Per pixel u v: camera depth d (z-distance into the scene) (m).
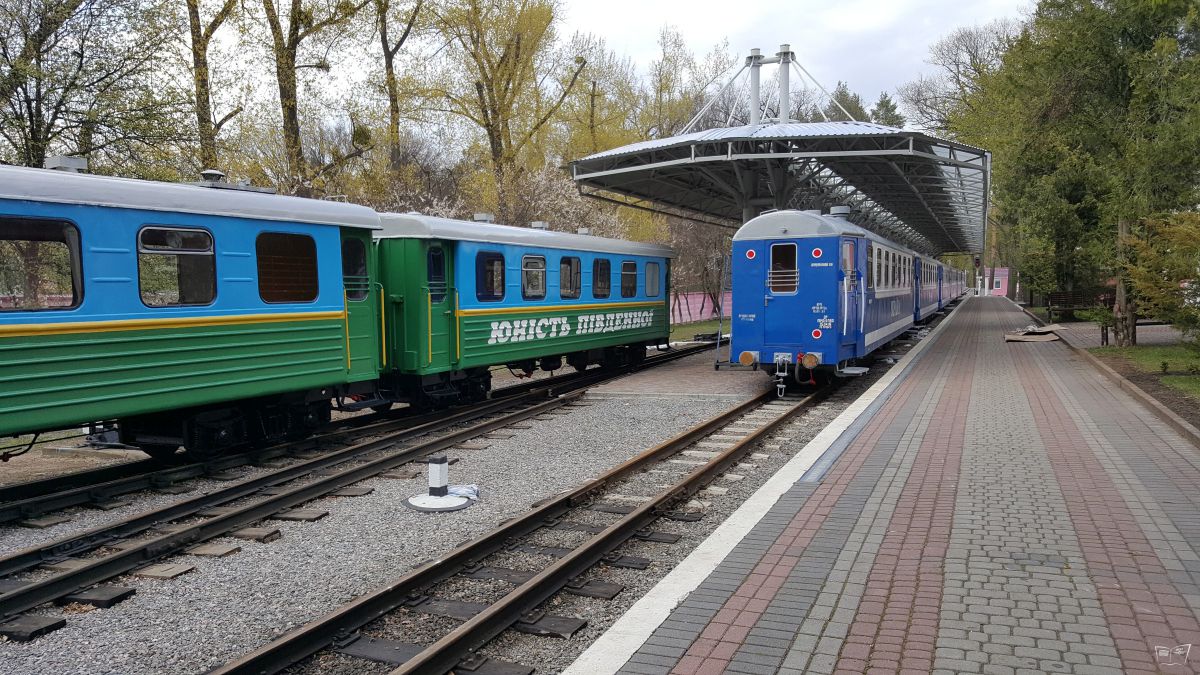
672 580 5.10
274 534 6.76
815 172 19.84
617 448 10.15
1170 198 16.48
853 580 5.03
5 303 7.17
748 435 10.28
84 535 6.61
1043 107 22.39
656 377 17.59
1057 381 14.25
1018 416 10.74
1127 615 4.40
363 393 11.88
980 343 23.36
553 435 11.08
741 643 4.16
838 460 8.44
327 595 5.44
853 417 10.96
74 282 7.72
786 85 21.50
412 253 12.36
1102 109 20.31
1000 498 6.83
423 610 5.12
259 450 9.97
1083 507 6.50
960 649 4.03
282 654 4.35
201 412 9.31
